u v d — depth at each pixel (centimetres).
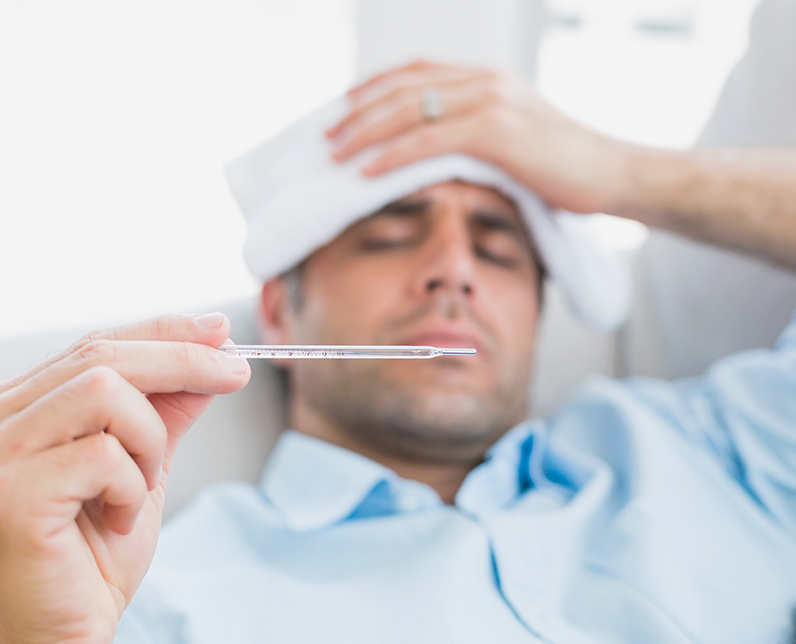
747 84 105
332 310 74
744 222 77
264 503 74
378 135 74
